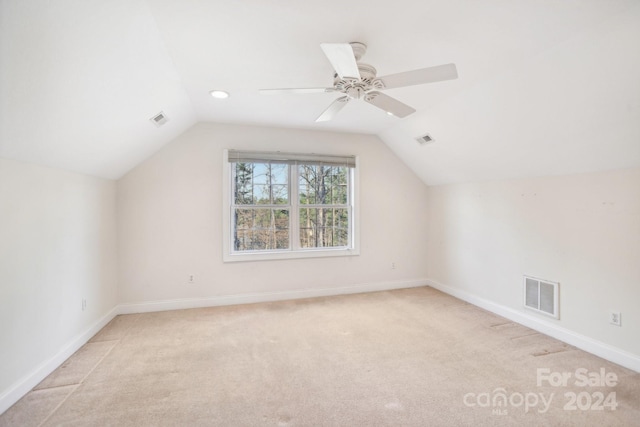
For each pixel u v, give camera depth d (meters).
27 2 1.18
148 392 2.02
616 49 1.73
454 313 3.52
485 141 3.07
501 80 2.38
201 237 3.71
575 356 2.50
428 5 1.60
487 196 3.64
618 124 2.07
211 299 3.75
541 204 3.00
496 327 3.11
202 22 1.74
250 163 3.94
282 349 2.64
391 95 2.78
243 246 3.94
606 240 2.46
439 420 1.77
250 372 2.27
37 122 1.74
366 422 1.75
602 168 2.46
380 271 4.46
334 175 4.32
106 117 2.23
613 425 1.72
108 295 3.24
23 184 1.98
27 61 1.38
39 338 2.13
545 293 2.95
